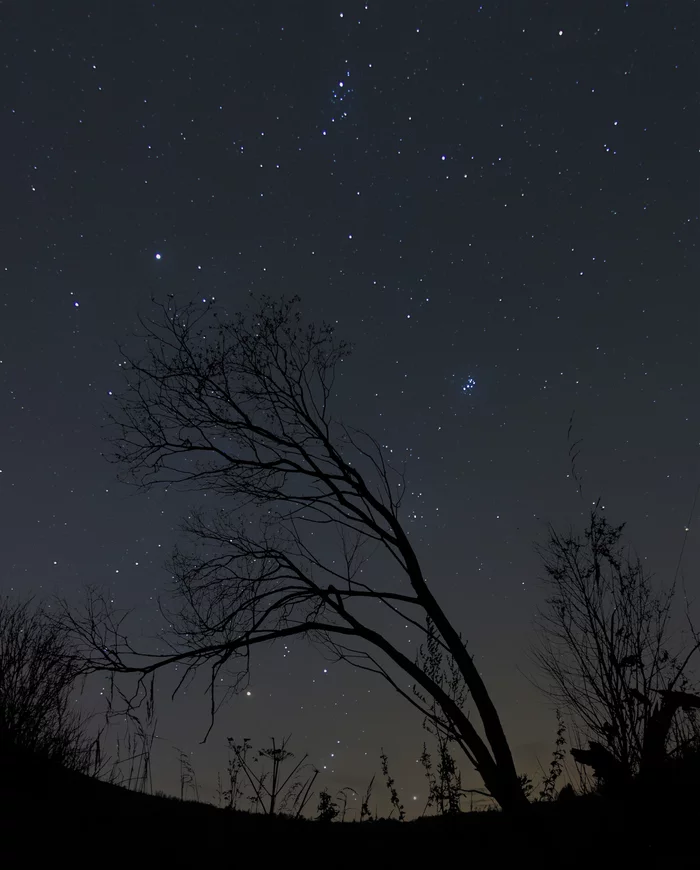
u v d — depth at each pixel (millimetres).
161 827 6492
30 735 7543
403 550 8453
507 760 6930
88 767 7961
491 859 5605
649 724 5254
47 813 6234
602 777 5305
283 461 8797
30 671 7926
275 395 9078
